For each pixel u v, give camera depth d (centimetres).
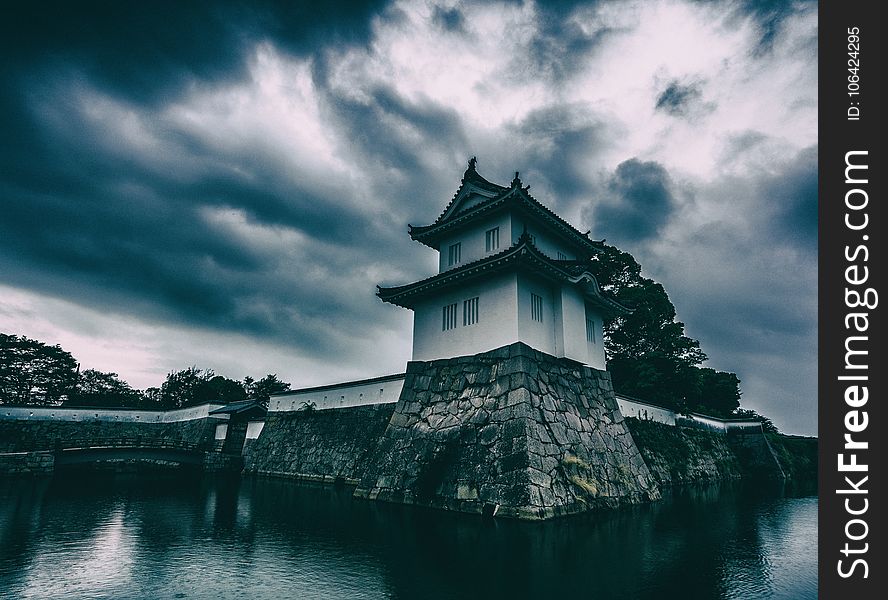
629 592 784
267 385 5488
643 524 1421
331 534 1220
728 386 4347
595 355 2270
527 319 1833
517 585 813
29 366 4678
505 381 1709
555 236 2325
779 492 2631
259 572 892
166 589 793
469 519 1432
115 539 1160
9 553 1009
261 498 1930
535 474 1476
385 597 753
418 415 1977
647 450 2528
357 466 2347
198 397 5097
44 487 2214
